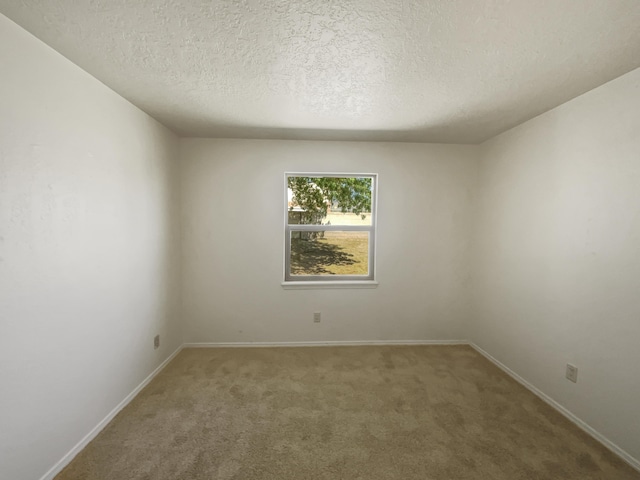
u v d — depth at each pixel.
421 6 1.13
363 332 3.18
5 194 1.23
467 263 3.19
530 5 1.12
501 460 1.60
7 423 1.25
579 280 1.91
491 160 2.88
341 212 3.25
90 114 1.71
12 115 1.25
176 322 2.92
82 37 1.35
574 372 1.93
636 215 1.58
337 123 2.51
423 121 2.44
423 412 2.02
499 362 2.70
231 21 1.23
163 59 1.54
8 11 1.18
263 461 1.58
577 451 1.66
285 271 3.19
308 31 1.30
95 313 1.77
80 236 1.64
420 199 3.12
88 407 1.72
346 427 1.86
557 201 2.09
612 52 1.43
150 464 1.55
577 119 1.93
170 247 2.77
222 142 2.99
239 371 2.58
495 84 1.78
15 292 1.28
